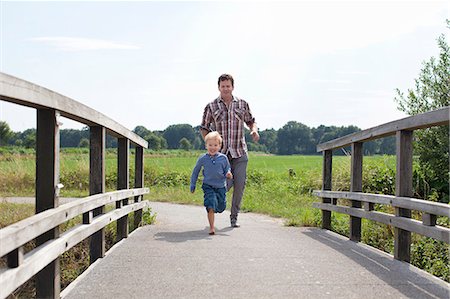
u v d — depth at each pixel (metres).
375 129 5.80
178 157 43.44
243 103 7.95
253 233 7.22
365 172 12.59
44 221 3.36
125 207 6.61
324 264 5.05
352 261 5.21
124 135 6.41
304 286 4.23
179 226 8.16
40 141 3.68
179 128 108.31
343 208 6.95
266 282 4.35
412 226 4.84
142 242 6.30
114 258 5.29
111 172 18.55
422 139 10.67
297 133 114.38
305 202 12.91
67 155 21.16
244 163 7.91
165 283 4.30
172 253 5.55
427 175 10.59
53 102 3.56
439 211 4.26
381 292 4.07
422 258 6.06
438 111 4.25
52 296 3.74
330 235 7.26
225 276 4.54
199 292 4.05
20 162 18.30
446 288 4.20
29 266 3.09
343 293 4.04
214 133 7.25
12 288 2.83
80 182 17.42
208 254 5.50
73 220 8.08
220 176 7.20
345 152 14.34
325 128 115.25
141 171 8.37
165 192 16.36
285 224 8.89
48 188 3.69
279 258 5.32
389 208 9.38
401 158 5.18
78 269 6.55
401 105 11.40
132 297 3.91
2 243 2.68
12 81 2.88
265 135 115.88
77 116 4.21
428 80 11.16
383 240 7.12
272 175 19.77
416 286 4.25
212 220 7.05
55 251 3.59
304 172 19.45
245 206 12.20
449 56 10.95
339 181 13.69
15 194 15.23
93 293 4.02
